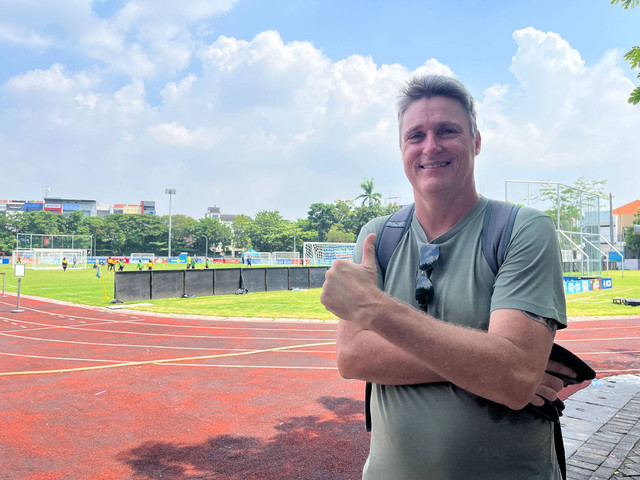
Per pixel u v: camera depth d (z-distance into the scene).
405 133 1.51
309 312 17.45
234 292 26.03
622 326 14.09
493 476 1.31
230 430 5.68
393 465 1.42
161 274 22.86
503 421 1.32
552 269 1.30
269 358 9.84
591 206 32.34
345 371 1.51
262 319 15.80
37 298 22.70
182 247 127.50
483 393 1.16
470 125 1.48
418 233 1.56
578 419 5.69
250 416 6.19
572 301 21.33
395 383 1.42
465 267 1.40
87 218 116.50
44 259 66.25
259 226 122.19
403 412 1.41
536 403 1.34
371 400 1.60
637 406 6.23
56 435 5.52
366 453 4.99
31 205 145.75
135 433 5.58
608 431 5.27
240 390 7.42
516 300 1.24
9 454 4.98
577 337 12.16
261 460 4.82
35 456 4.93
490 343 1.15
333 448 5.12
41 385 7.70
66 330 13.66
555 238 1.36
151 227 119.44
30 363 9.38
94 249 115.94
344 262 1.21
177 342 11.73
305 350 10.70
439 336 1.12
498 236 1.37
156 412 6.35
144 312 17.61
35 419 6.07
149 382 7.91
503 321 1.23
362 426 5.82
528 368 1.18
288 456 4.91
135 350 10.70
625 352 10.27
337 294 1.19
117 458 4.88
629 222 85.94
